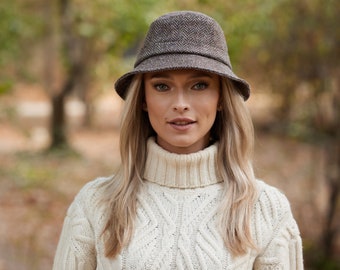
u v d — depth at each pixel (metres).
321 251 5.46
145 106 1.94
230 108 1.88
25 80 9.79
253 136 1.93
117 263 1.79
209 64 1.72
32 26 10.16
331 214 5.40
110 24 9.66
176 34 1.76
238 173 1.89
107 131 15.20
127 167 1.92
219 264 1.76
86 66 11.82
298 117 7.04
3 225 6.38
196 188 1.90
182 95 1.76
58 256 1.97
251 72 8.59
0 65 8.22
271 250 1.86
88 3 9.95
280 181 8.62
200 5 6.96
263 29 6.62
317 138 5.86
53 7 11.35
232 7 7.00
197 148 1.91
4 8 8.65
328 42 5.27
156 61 1.74
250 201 1.85
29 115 17.78
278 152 11.05
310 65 5.62
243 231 1.80
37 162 10.27
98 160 10.97
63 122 11.19
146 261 1.77
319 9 5.35
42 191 8.03
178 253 1.78
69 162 10.48
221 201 1.86
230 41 6.76
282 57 6.13
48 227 6.47
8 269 5.07
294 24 5.71
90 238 1.90
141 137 1.97
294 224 1.92
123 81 1.91
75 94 15.45
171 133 1.78
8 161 10.13
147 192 1.91
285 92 7.97
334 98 5.37
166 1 7.72
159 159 1.90
